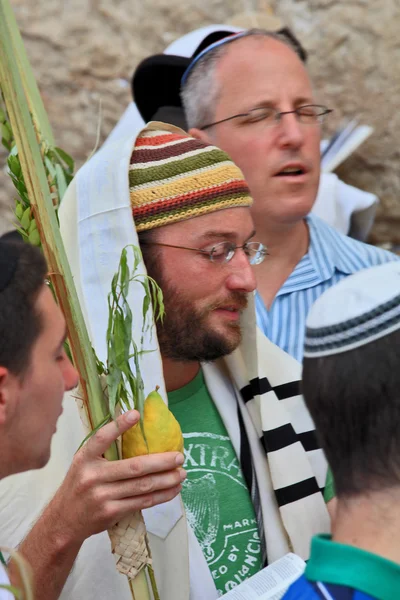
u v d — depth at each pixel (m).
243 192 3.13
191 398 3.32
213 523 3.14
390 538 2.08
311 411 2.25
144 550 2.64
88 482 2.53
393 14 6.43
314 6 6.54
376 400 2.13
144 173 3.12
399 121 6.45
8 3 3.54
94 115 6.65
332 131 6.53
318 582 2.07
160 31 6.62
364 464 2.14
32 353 2.30
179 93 5.04
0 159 6.63
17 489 2.97
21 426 2.34
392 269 2.28
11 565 2.58
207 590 3.00
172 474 2.57
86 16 6.62
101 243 3.07
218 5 6.60
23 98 2.60
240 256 3.11
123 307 2.73
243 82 4.27
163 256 3.06
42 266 2.35
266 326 4.21
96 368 2.63
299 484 3.20
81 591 2.94
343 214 5.49
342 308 2.20
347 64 6.50
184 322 3.07
